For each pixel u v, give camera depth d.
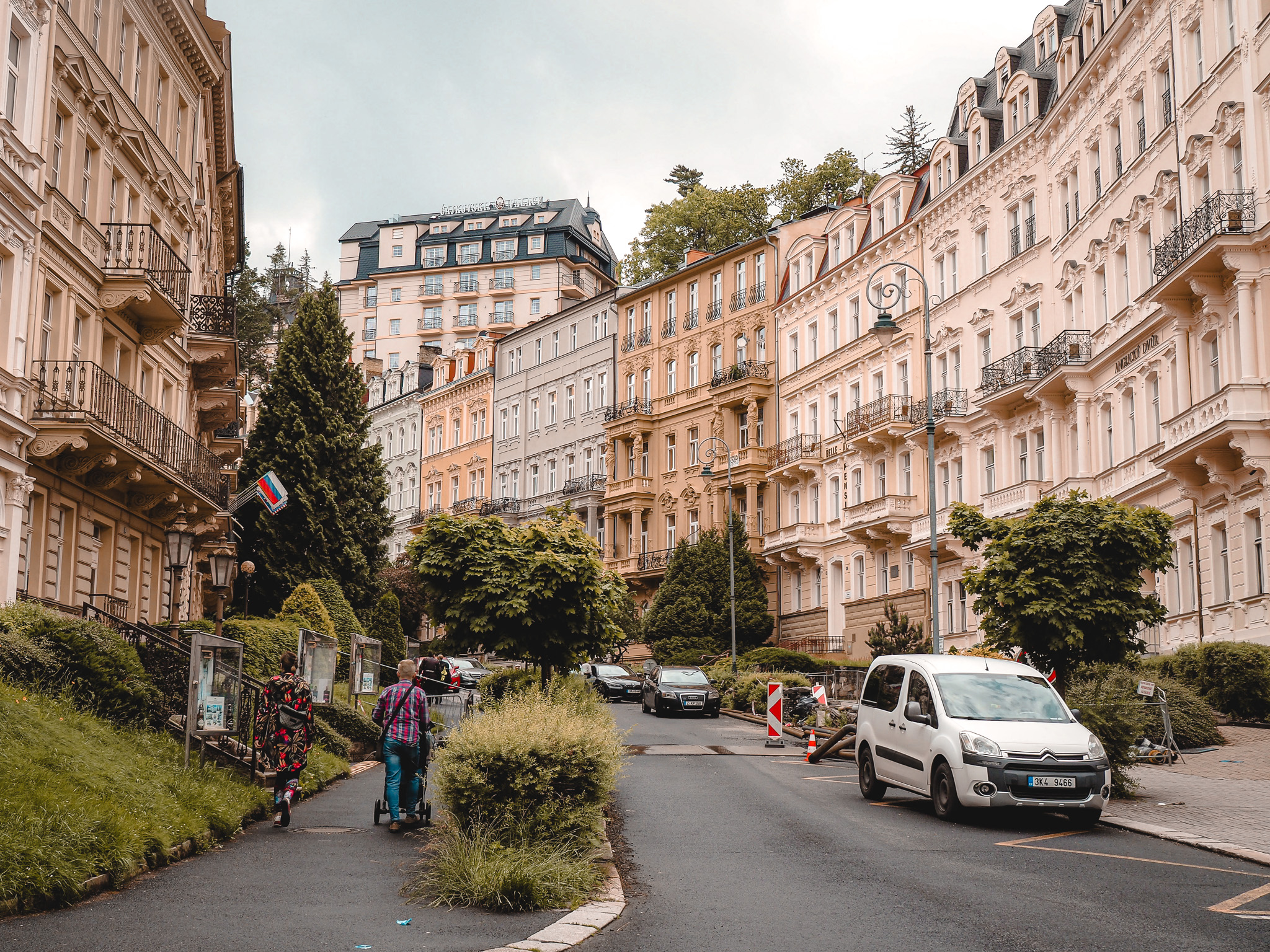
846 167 77.62
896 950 8.65
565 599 25.41
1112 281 36.00
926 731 16.70
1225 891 10.96
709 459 64.38
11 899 8.93
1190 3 31.44
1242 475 28.36
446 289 120.69
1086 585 19.30
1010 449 42.56
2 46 20.47
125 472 25.41
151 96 29.53
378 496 48.25
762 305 63.50
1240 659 26.09
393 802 14.07
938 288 48.84
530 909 9.88
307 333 48.22
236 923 9.01
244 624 26.67
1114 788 17.72
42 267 22.59
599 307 76.94
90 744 13.27
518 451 83.94
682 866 12.32
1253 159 27.97
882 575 52.09
